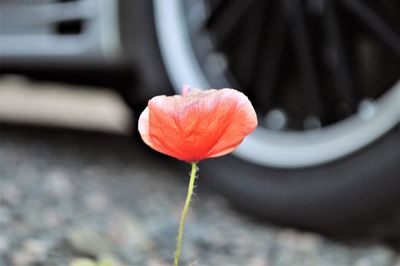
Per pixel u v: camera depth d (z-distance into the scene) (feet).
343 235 5.48
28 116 10.64
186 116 3.02
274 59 5.52
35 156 7.41
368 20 5.23
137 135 6.92
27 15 6.22
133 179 6.61
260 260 5.09
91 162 7.25
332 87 5.49
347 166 5.26
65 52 6.06
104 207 5.79
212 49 5.71
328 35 5.31
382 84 5.33
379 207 5.22
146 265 4.85
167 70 5.74
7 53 6.42
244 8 5.56
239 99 3.06
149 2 5.75
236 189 5.61
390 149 5.14
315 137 5.40
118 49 5.88
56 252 4.71
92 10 5.87
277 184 5.47
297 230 5.52
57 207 5.63
